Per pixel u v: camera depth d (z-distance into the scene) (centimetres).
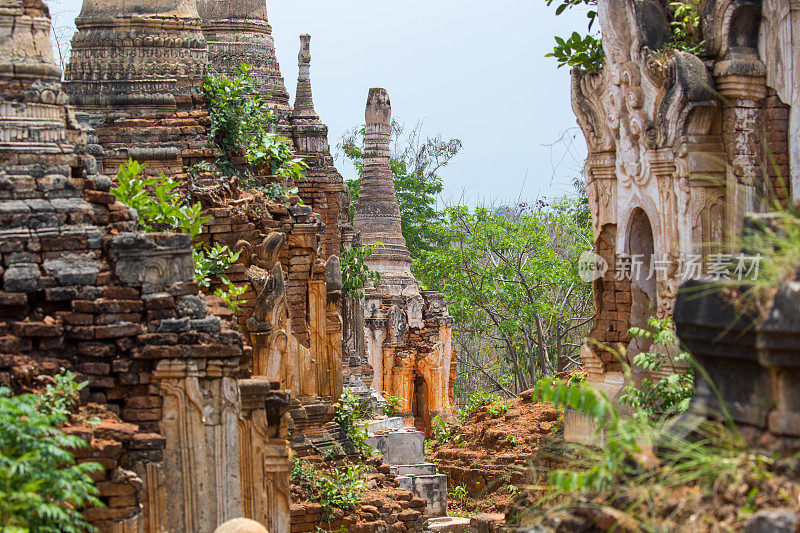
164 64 1869
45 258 1145
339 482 1872
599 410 860
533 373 3888
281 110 2656
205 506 1137
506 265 4091
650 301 1628
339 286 2198
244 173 1870
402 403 3772
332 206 2762
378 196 3931
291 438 1934
